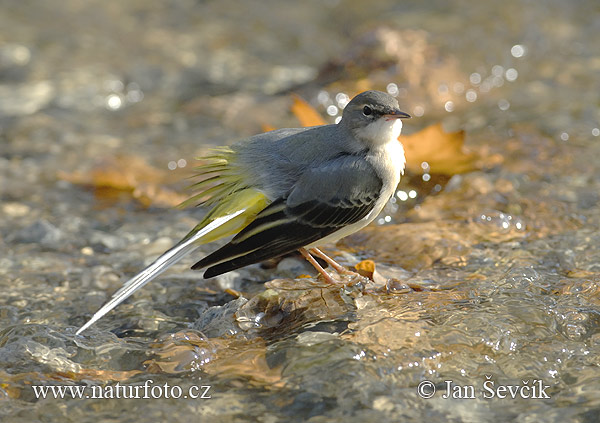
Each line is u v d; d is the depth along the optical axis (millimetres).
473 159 13016
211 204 9758
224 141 15641
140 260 11148
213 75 19125
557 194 12289
